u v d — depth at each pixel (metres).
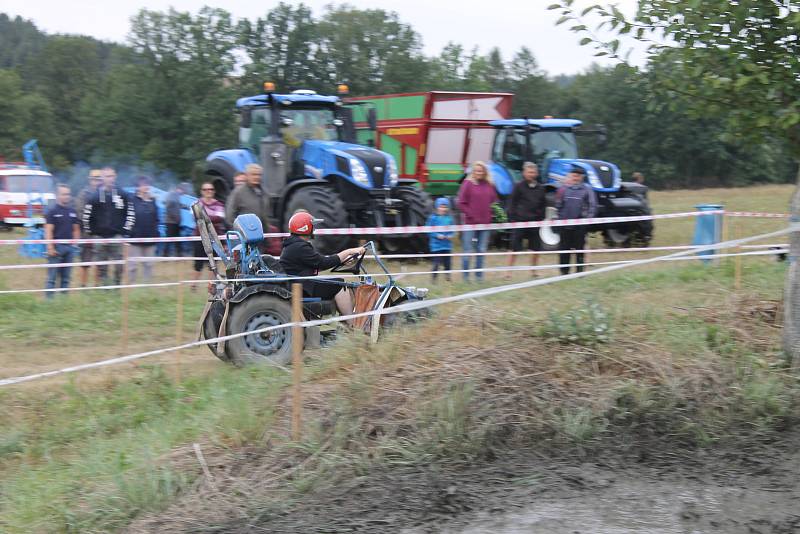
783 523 4.38
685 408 5.80
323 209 13.30
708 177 48.06
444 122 18.00
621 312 7.23
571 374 6.02
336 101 14.63
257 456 5.35
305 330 7.57
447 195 18.45
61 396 7.18
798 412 5.78
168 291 11.60
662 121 46.81
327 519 4.60
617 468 5.14
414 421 5.52
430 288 10.16
